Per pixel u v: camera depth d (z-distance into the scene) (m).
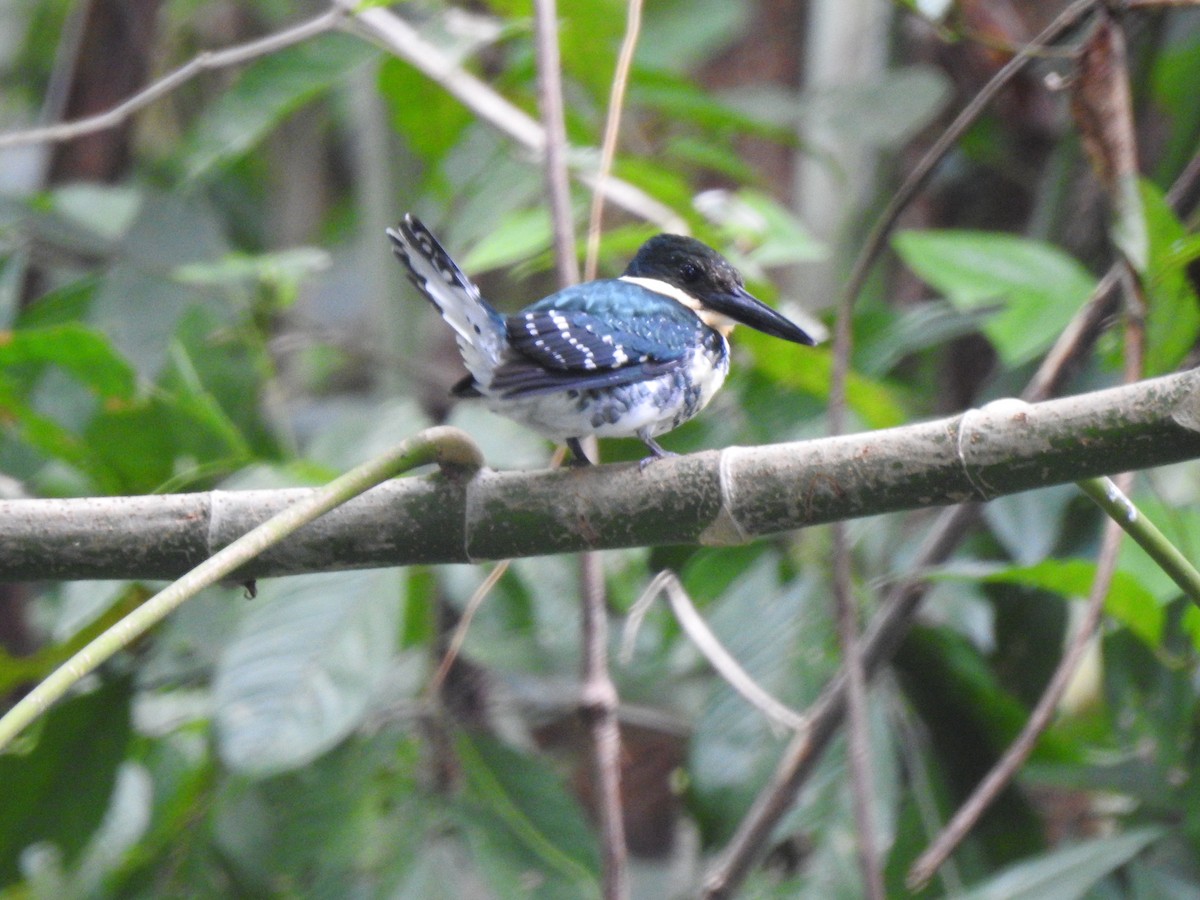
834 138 10.94
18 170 14.64
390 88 9.55
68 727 7.83
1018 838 7.83
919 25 10.62
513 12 9.70
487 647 7.87
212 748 8.00
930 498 4.98
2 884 7.83
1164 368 6.45
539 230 8.21
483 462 5.40
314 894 7.68
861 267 6.80
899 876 7.71
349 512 5.43
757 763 7.66
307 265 9.30
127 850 8.59
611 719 6.33
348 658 7.14
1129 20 8.69
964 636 8.30
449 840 7.80
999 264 7.62
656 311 6.71
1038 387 6.79
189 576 4.85
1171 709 7.63
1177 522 6.77
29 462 9.00
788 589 8.12
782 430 8.24
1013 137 10.41
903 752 7.95
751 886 7.72
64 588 7.74
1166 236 6.28
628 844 11.16
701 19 12.54
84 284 9.32
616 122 7.57
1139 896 7.29
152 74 12.74
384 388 11.85
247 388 9.38
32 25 14.90
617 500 5.28
